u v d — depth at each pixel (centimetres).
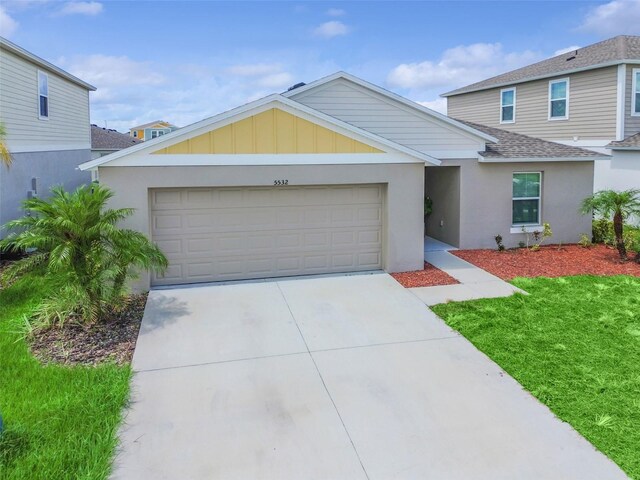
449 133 1395
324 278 1125
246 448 508
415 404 593
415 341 779
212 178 1046
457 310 910
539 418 560
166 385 640
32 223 830
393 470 474
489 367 687
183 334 806
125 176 1009
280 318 879
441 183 1525
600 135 1855
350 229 1161
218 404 594
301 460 489
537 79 2088
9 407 568
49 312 830
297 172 1088
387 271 1173
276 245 1122
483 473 468
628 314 879
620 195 1277
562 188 1484
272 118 1060
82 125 2242
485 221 1441
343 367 692
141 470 473
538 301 955
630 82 1770
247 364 701
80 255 826
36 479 450
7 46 1434
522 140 1614
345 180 1116
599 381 637
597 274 1164
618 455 490
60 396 597
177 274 1079
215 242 1088
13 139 1513
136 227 1021
